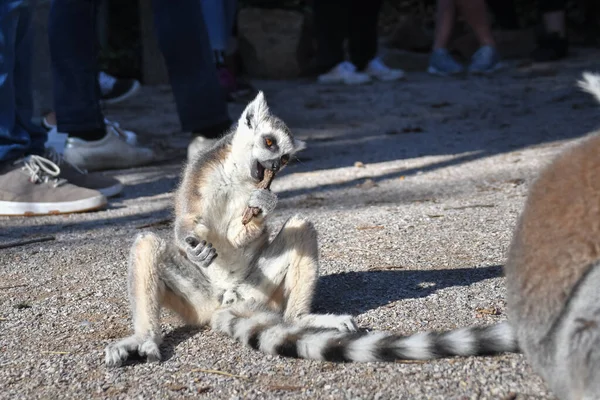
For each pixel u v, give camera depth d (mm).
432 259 6520
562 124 13719
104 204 9250
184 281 5320
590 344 3469
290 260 5363
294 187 10094
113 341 5164
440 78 21094
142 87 21234
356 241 7195
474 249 6719
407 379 4336
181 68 10219
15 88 8961
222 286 5441
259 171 5711
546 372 3781
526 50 24391
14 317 5668
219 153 5711
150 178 11133
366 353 4582
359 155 12250
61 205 9008
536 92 17812
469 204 8422
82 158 11344
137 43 23469
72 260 7059
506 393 4117
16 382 4590
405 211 8266
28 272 6746
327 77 21000
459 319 5160
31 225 8578
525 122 14305
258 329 4938
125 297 6020
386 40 25844
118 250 7301
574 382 3564
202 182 5551
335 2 20938
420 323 5137
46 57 11734
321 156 12367
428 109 16656
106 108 17797
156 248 5223
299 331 4828
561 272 3680
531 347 3844
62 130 11156
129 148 11781
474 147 12195
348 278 6156
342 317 5090
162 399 4289
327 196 9375
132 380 4547
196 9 10133
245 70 23172
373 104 17531
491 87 18969
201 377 4535
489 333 4527
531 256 3811
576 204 3717
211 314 5398
